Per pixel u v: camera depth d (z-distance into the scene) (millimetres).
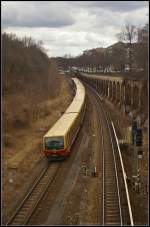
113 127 43469
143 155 30672
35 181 26391
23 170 29203
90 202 22500
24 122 45188
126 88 55375
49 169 29391
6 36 70500
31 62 78562
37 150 35562
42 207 21859
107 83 82625
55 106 62031
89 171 28562
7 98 53281
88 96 85750
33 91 66875
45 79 79625
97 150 35281
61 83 105438
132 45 85688
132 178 25781
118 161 31031
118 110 59531
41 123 48125
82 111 49781
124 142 34781
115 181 25844
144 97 43938
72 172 28547
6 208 21812
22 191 24641
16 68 68562
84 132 44094
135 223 19156
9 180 26188
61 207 21812
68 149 32719
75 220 19969
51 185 25656
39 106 56875
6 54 66250
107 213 20656
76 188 24922
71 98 76562
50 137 31625
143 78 44438
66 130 32562
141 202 22156
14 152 34594
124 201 22203
